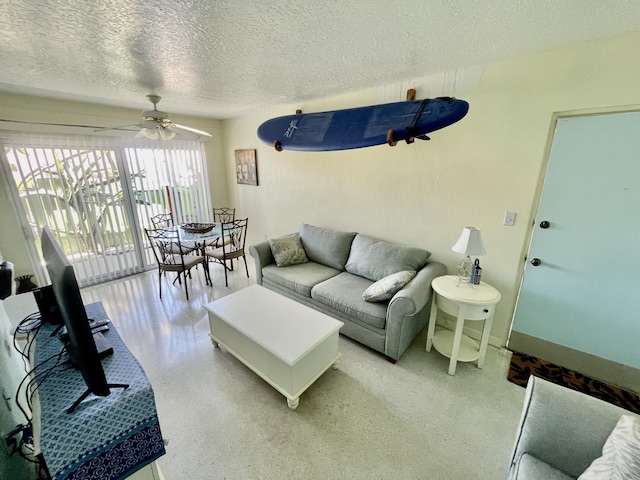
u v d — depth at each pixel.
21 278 2.95
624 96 1.63
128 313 2.96
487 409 1.77
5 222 2.93
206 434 1.61
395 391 1.92
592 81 1.70
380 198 2.90
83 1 1.14
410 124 2.05
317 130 2.60
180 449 1.52
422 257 2.52
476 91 2.11
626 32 1.54
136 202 3.95
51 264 1.07
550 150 1.94
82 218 3.46
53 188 3.21
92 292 3.44
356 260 2.84
